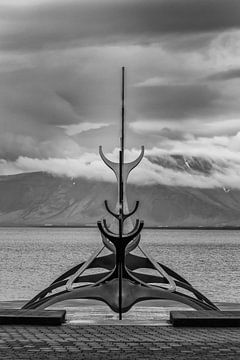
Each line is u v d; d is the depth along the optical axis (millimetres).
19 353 18109
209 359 17391
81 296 32125
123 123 36094
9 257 160125
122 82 36719
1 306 43906
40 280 93500
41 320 24406
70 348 19016
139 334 22156
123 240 31234
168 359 17375
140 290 31969
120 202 31438
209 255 180750
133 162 33969
